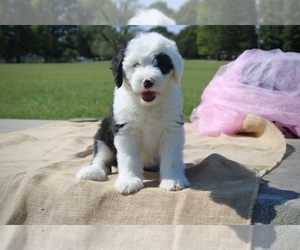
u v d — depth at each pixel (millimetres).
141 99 938
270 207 881
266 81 1765
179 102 1008
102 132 1110
